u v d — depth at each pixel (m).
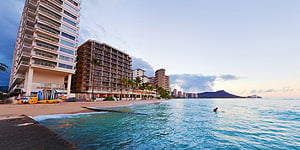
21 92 34.84
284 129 10.90
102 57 65.88
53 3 40.94
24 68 37.47
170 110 25.70
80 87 60.53
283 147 6.98
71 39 44.06
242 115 19.25
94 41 64.19
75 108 20.88
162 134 9.20
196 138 8.42
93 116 15.97
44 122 12.35
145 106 34.75
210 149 6.72
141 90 94.81
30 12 38.22
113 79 71.31
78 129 10.04
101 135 8.69
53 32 40.34
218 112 22.98
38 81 38.91
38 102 23.62
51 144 4.39
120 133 9.26
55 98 27.64
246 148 6.84
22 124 7.39
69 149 3.99
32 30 37.50
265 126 11.99
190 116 17.91
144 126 11.53
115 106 29.41
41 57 36.53
